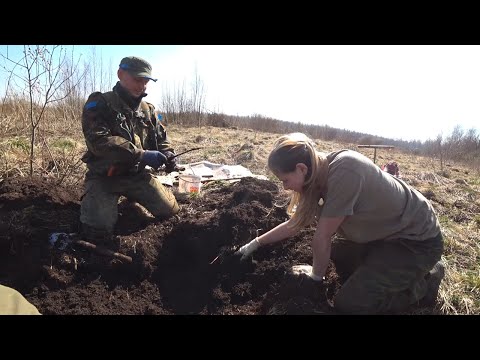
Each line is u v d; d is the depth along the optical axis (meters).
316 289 2.57
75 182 4.39
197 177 4.29
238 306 2.79
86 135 3.23
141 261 3.08
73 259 2.96
